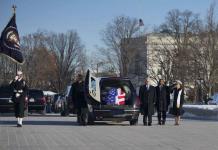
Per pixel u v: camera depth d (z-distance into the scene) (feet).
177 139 59.77
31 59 399.85
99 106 81.71
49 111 167.63
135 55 330.13
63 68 402.72
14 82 76.95
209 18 264.93
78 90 81.92
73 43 410.52
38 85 396.78
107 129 74.38
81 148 49.88
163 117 87.51
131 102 83.46
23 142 55.01
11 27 123.13
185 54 263.49
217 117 120.67
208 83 255.70
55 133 66.49
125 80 84.38
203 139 59.98
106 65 341.62
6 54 123.65
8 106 121.19
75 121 95.66
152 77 282.97
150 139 59.52
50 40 409.69
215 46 259.60
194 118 120.78
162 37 306.76
